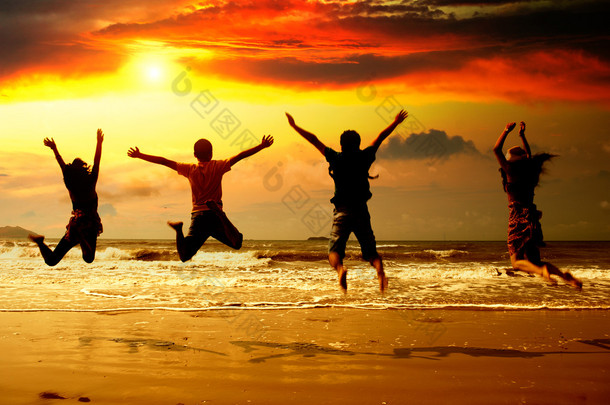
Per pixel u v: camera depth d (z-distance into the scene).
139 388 4.15
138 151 5.64
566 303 8.74
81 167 6.00
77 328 6.45
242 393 4.05
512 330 6.54
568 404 3.87
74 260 19.42
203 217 5.53
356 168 5.04
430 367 4.80
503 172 5.83
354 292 10.08
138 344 5.64
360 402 3.88
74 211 5.95
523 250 5.61
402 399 3.95
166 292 9.88
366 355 5.25
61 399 3.88
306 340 5.92
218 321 7.02
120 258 21.11
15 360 4.94
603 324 6.97
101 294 9.49
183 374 4.54
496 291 10.36
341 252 4.96
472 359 5.11
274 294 9.71
